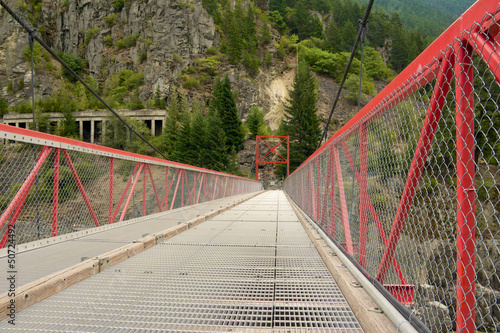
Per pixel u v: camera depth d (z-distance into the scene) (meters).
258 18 109.31
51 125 73.50
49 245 3.24
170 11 86.75
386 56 109.19
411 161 1.40
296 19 113.50
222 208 8.14
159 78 78.75
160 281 2.39
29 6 105.94
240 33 93.19
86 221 3.90
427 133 1.29
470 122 1.02
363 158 2.22
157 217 5.82
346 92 82.25
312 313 1.88
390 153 1.71
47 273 2.33
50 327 1.67
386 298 1.63
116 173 4.61
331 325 1.72
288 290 2.24
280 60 93.31
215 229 5.02
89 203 3.96
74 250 3.06
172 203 6.99
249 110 72.31
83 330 1.64
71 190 3.62
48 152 3.23
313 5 126.44
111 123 61.94
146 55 88.94
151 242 3.71
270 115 77.44
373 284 1.91
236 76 80.00
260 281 2.42
